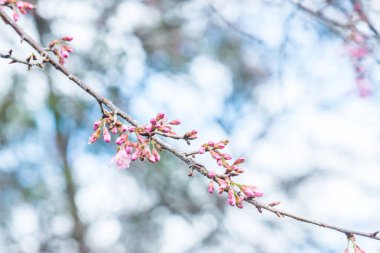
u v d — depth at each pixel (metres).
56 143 7.69
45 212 8.89
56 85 6.51
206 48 8.26
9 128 7.09
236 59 8.48
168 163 7.68
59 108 6.80
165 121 2.00
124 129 1.97
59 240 9.02
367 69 3.81
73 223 8.10
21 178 8.37
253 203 1.93
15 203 8.77
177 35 7.78
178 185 8.09
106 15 6.93
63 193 8.72
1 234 8.88
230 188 1.94
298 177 8.84
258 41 3.78
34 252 8.91
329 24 3.47
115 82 7.16
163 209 8.66
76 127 7.37
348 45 3.76
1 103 6.82
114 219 8.88
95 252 8.81
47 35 6.05
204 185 8.17
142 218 8.78
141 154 1.95
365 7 3.37
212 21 7.67
